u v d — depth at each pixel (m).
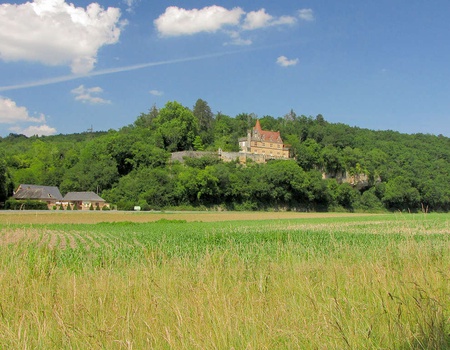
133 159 109.38
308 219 68.19
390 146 146.38
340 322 5.86
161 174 97.00
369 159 128.62
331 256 11.61
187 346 5.26
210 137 150.00
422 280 7.95
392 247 12.07
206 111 159.75
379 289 7.29
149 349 5.26
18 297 7.14
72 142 159.12
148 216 69.31
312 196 106.94
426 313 6.07
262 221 61.97
